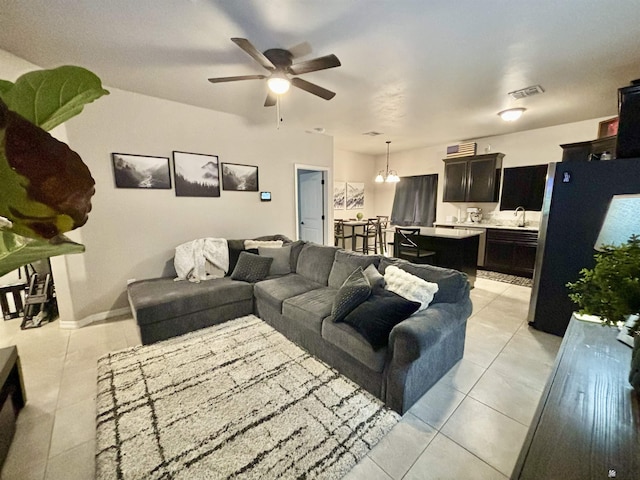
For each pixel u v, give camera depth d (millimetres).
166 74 2617
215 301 2844
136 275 3230
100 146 2914
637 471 673
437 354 1957
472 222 5617
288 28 1949
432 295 2084
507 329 2826
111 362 2230
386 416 1690
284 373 2084
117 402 1800
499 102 3428
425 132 4988
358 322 1874
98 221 2967
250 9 1748
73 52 2236
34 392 1921
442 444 1515
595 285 1035
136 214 3178
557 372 1060
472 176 5426
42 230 326
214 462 1404
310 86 2387
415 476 1345
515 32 2014
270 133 4242
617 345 1227
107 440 1524
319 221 5355
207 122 3590
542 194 4812
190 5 1705
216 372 2100
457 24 1921
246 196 4039
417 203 6746
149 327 2496
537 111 3826
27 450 1486
